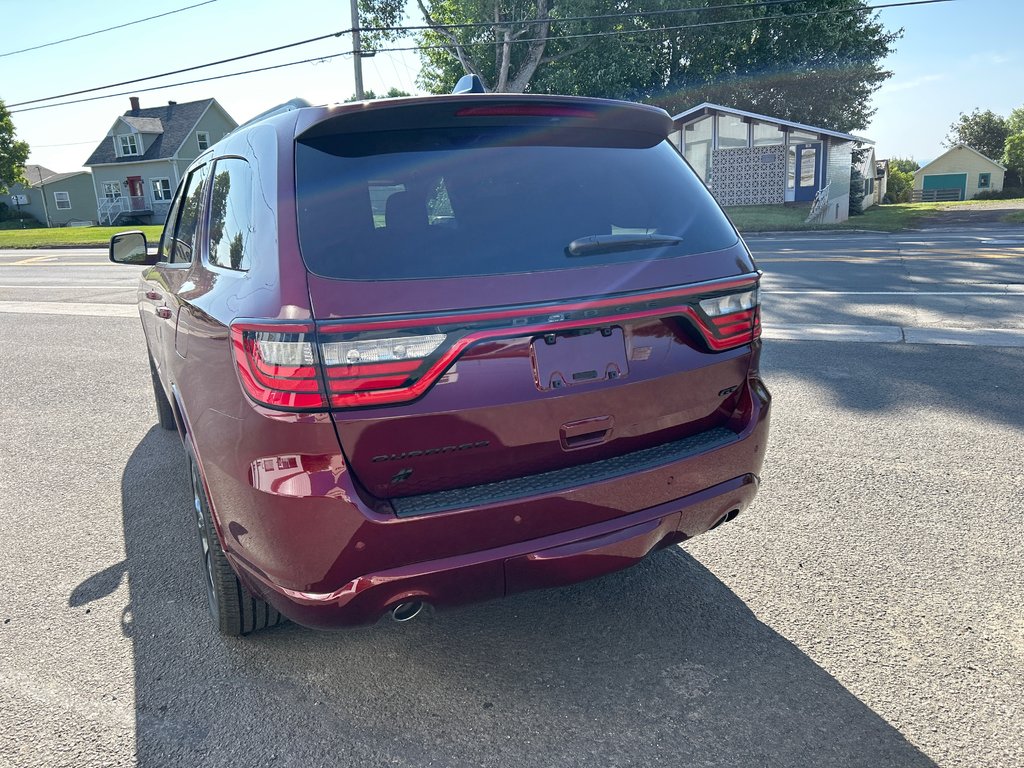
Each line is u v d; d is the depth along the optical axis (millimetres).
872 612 2824
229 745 2277
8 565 3479
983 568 3082
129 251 4320
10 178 54312
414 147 2244
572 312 2131
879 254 13773
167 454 4910
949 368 5859
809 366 6105
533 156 2375
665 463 2322
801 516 3584
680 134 27875
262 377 1953
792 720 2293
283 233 2051
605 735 2264
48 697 2521
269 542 2037
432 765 2170
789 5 32625
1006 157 68125
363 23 30203
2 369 7352
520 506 2096
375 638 2799
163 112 52000
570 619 2877
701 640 2713
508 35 29484
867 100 36438
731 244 2576
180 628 2914
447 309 1988
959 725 2244
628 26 31844
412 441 2004
